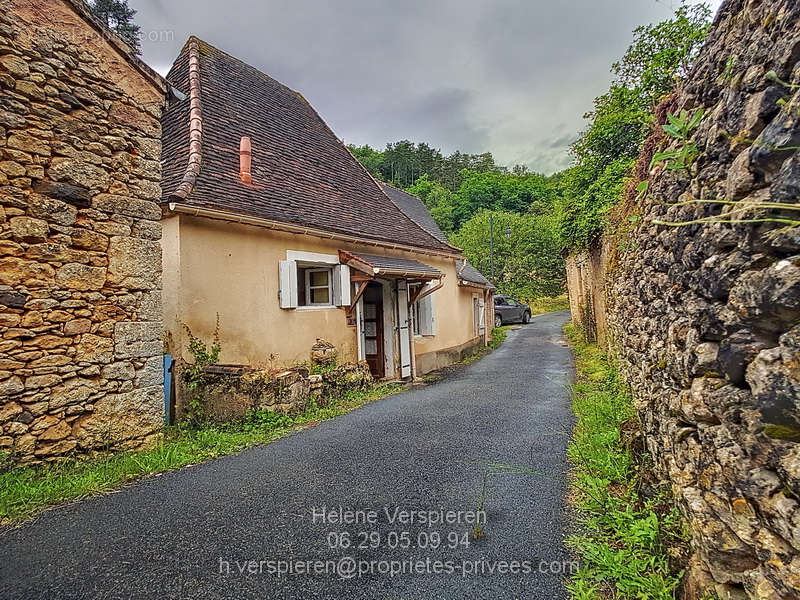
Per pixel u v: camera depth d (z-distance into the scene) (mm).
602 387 6910
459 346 13156
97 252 4434
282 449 4699
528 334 18734
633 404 4492
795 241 1249
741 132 1613
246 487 3656
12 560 2570
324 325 7914
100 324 4426
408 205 16625
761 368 1356
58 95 4188
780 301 1258
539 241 33000
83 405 4262
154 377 4812
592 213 10109
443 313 12383
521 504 3268
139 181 4793
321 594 2275
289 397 6023
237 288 6371
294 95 11469
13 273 3879
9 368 3826
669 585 2113
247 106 9164
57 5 4195
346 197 9836
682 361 2088
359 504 3320
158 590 2293
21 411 3881
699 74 2518
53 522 3041
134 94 4785
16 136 3924
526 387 7938
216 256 6109
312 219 7652
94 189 4426
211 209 5816
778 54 1435
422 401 7188
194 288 5812
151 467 4066
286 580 2389
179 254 5664
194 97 7770
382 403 7156
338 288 8180
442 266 12453
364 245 8969
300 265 7949
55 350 4105
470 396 7418
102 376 4418
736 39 1924
